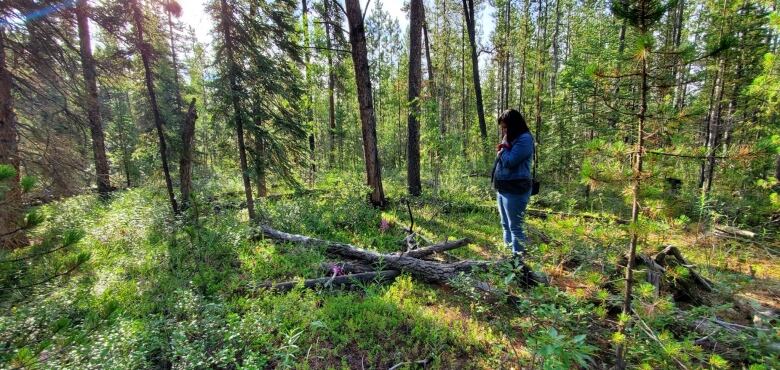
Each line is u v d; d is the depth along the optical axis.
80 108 7.25
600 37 13.76
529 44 15.06
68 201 8.41
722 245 5.43
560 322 2.79
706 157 2.22
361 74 8.75
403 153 27.88
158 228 7.06
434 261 5.41
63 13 6.20
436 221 7.95
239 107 7.38
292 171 9.09
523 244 4.14
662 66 2.23
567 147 11.45
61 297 3.25
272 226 7.28
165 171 8.11
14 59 6.14
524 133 4.30
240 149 7.51
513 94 24.61
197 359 2.91
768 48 8.65
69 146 6.91
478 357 3.22
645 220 2.38
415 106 9.57
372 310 3.97
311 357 3.25
